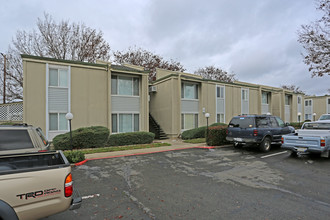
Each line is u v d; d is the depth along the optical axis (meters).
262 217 3.29
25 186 2.35
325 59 12.46
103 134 10.64
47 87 10.69
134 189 4.63
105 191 4.50
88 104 11.98
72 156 7.09
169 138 15.83
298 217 3.29
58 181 2.58
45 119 10.60
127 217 3.32
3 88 18.48
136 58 27.09
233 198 4.10
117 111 13.31
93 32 21.06
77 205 2.77
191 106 16.92
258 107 21.86
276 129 10.05
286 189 4.61
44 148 4.39
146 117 14.27
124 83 13.75
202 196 4.21
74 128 11.48
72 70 11.53
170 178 5.47
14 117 12.44
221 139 11.34
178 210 3.56
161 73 17.94
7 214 2.22
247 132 9.39
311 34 12.52
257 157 8.28
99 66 12.37
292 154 8.63
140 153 9.00
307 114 36.53
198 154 8.95
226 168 6.53
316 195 4.25
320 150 7.20
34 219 2.41
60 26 19.20
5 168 3.17
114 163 7.23
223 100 18.73
